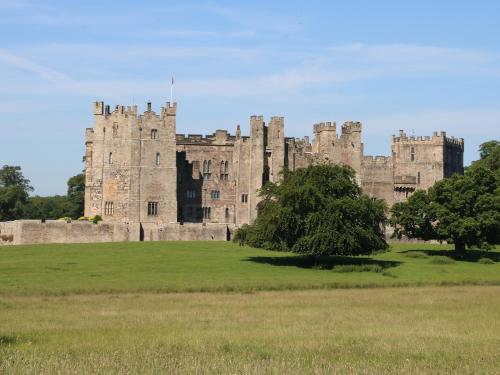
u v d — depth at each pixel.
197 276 92.62
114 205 152.00
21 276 89.25
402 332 53.47
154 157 153.12
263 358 42.66
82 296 75.38
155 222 150.00
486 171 135.00
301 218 110.62
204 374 37.91
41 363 40.16
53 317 59.81
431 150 193.88
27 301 70.62
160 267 101.19
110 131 152.75
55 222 138.12
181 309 65.31
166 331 52.84
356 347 46.72
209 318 59.78
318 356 43.38
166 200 153.50
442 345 47.91
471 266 113.88
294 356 43.31
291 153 167.88
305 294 79.56
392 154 187.50
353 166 174.12
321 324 57.12
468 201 130.25
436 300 74.25
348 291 83.56
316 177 114.81
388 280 93.19
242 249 128.38
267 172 164.50
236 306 68.00
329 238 106.75
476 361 42.50
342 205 109.50
